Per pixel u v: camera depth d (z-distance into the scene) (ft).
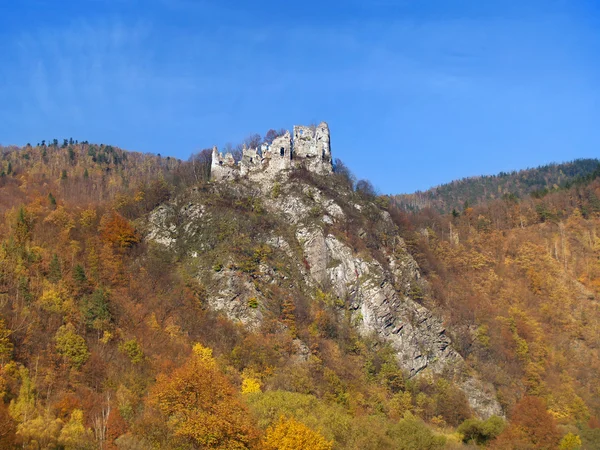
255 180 652.89
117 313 456.86
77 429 300.61
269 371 435.12
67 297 449.06
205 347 450.71
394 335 524.93
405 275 585.22
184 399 306.35
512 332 589.73
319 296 539.29
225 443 287.07
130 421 315.78
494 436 426.92
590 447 422.00
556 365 582.35
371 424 354.54
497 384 524.93
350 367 477.36
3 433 277.03
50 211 591.37
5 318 400.26
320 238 571.69
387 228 635.25
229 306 501.97
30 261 478.59
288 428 303.48
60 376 377.09
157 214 600.80
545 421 426.51
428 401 475.72
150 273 528.22
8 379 350.43
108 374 390.42
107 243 546.67
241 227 573.74
